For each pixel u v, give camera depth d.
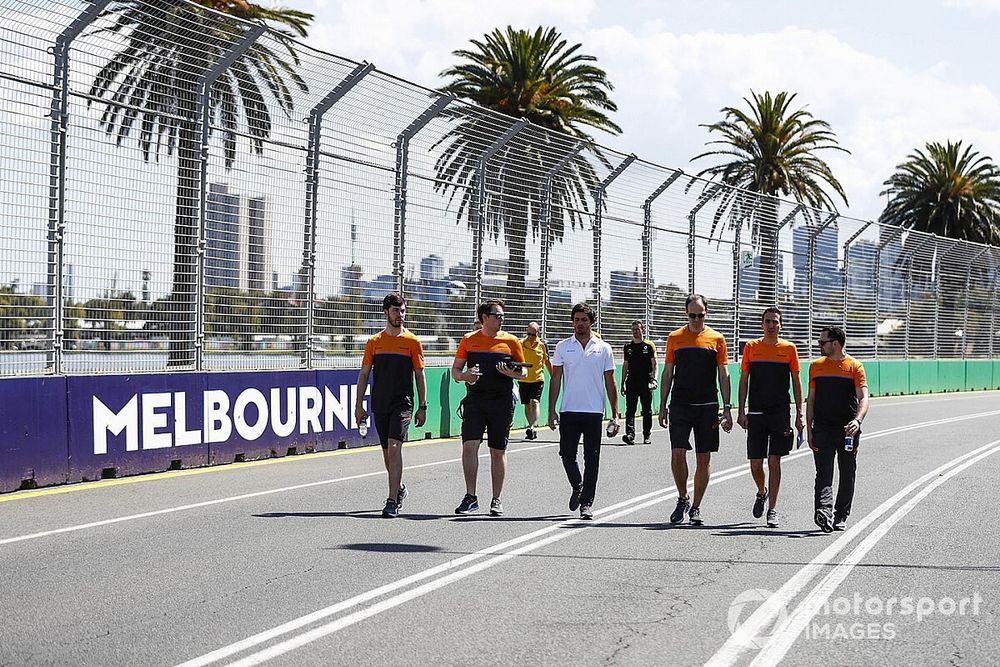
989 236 53.34
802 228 32.34
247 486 12.06
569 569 7.80
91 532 9.06
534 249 21.50
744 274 29.48
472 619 6.32
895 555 8.50
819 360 9.81
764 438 10.05
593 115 37.06
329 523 9.65
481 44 36.41
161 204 13.52
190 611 6.43
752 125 42.84
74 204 12.30
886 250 37.88
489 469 14.09
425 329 18.61
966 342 44.38
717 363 10.09
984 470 14.76
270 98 15.26
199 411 13.75
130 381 12.76
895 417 26.17
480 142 19.50
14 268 11.62
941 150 53.66
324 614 6.38
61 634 5.89
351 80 16.14
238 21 13.99
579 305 10.28
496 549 8.52
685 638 5.96
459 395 19.52
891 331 38.41
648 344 18.45
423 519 9.98
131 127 13.02
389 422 10.27
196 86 14.04
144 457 12.92
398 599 6.79
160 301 13.52
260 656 5.51
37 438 11.61
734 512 10.79
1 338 11.48
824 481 9.66
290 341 15.77
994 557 8.44
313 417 15.82
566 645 5.79
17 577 7.32
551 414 10.27
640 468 14.58
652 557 8.30
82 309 12.44
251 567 7.70
